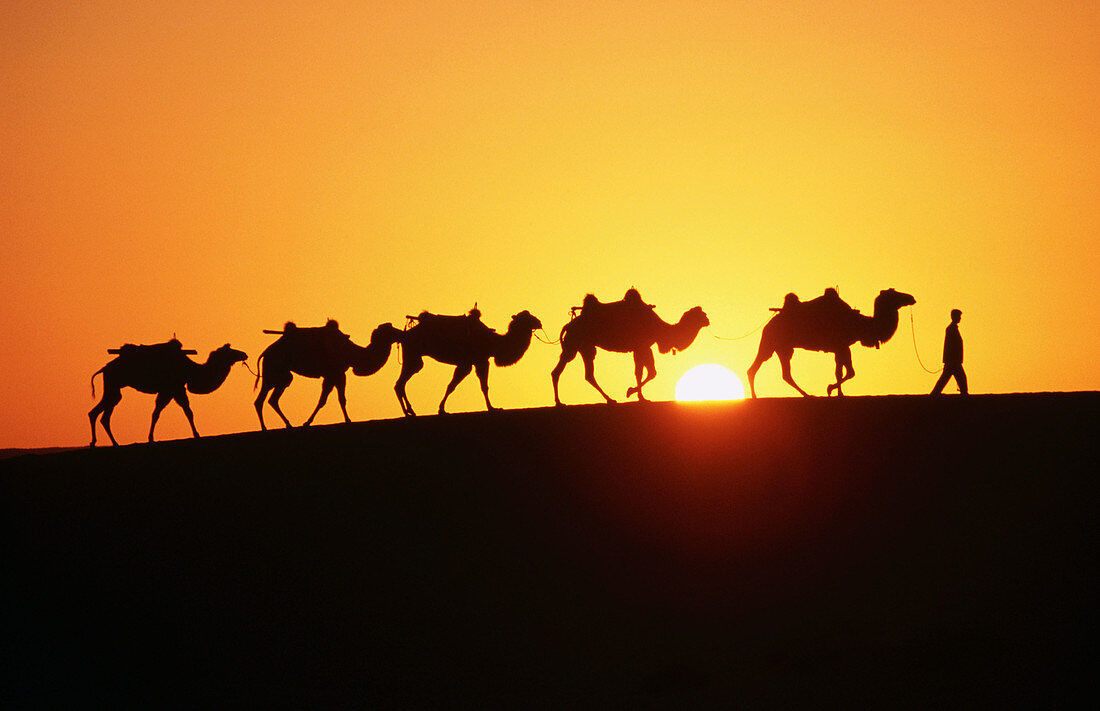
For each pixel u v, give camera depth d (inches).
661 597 1615.4
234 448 2201.0
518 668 1498.5
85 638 1659.7
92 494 2009.1
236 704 1508.4
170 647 1627.7
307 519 1872.5
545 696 1412.4
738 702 1316.4
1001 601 1505.9
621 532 1774.1
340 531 1833.2
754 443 2015.3
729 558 1688.0
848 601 1551.4
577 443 2066.9
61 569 1801.2
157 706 1519.4
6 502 1993.1
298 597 1692.9
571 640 1547.7
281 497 1943.9
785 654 1419.8
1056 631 1417.3
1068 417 1998.0
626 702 1360.7
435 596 1668.3
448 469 1996.8
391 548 1781.5
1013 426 1979.6
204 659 1598.2
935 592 1545.3
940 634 1409.9
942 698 1274.6
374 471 2011.6
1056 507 1707.7
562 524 1807.3
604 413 2251.5
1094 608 1464.1
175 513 1921.8
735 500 1828.2
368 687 1503.4
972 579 1565.0
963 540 1658.5
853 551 1669.5
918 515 1734.7
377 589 1694.1
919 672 1341.0
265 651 1599.4
